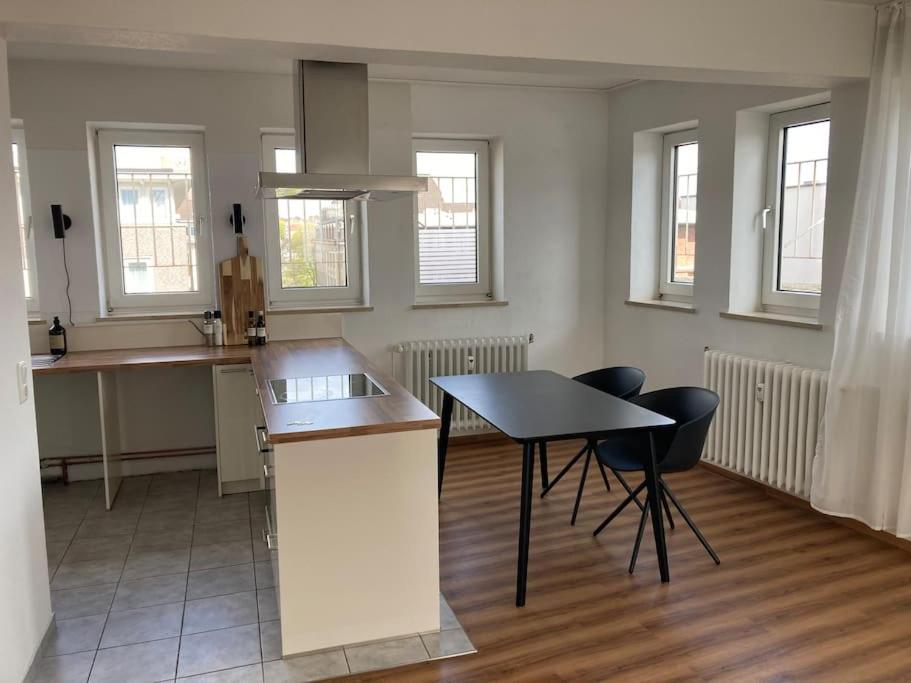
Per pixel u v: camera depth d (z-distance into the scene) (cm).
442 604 315
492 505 433
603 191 584
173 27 250
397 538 283
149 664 271
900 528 349
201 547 377
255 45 268
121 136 477
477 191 568
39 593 277
